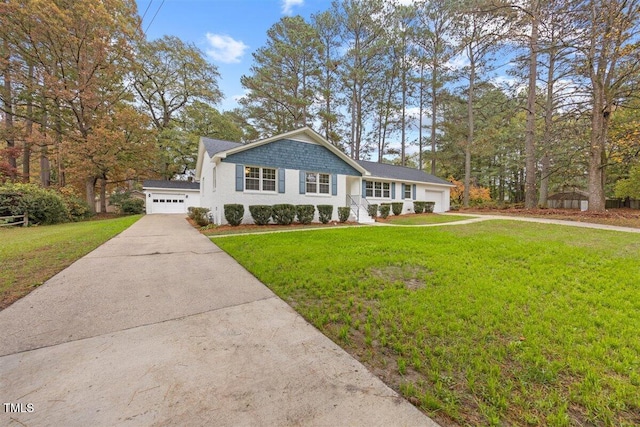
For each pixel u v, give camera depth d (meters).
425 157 26.08
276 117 24.48
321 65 22.09
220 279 4.25
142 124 19.31
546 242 6.90
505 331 2.60
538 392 1.80
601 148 12.18
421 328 2.65
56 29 15.52
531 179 15.57
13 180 19.16
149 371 2.01
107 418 1.58
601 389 1.82
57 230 10.53
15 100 17.88
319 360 2.17
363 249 6.16
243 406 1.68
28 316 2.88
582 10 11.62
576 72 12.57
